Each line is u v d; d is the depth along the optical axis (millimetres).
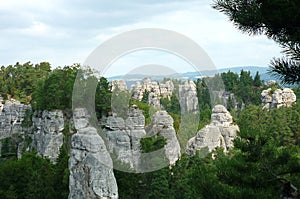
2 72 127250
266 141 12906
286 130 68875
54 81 71562
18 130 95812
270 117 81750
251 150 12680
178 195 34219
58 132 69000
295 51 10078
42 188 49344
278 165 12484
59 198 47969
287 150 12945
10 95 118438
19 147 89875
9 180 54344
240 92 120375
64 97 69875
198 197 13398
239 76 128250
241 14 10922
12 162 57375
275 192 11391
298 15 9656
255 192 11398
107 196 31234
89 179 30781
